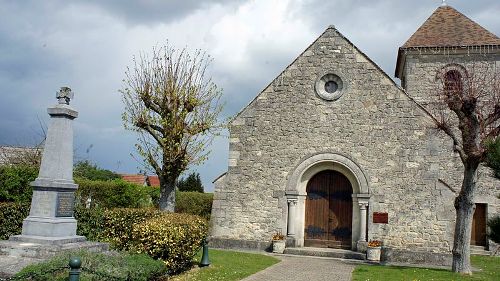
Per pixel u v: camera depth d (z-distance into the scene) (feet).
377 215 53.01
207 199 78.64
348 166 54.80
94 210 44.42
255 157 57.72
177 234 34.45
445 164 58.29
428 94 67.97
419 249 51.39
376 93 55.72
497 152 32.12
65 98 38.09
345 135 55.67
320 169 56.75
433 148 53.06
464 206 43.55
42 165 36.65
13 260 31.19
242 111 59.11
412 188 52.85
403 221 52.39
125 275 26.30
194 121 51.37
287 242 54.90
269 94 58.65
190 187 121.08
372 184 53.88
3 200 53.78
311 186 57.77
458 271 42.96
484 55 67.31
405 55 70.18
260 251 55.01
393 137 54.34
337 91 57.00
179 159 50.11
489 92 51.37
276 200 56.24
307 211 57.41
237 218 56.90
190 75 52.44
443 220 51.42
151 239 33.88
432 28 72.74
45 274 24.16
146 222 35.86
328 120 56.44
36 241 34.09
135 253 33.88
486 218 62.18
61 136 37.29
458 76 60.54
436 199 52.06
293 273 39.73
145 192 79.46
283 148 57.11
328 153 55.67
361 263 48.88
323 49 58.23
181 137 50.21
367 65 56.59
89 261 27.58
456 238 43.68
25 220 35.50
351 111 55.98
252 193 57.00
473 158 42.11
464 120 43.62
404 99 54.80
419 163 53.16
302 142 56.70
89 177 117.39
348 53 57.41
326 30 58.75
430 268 47.01
